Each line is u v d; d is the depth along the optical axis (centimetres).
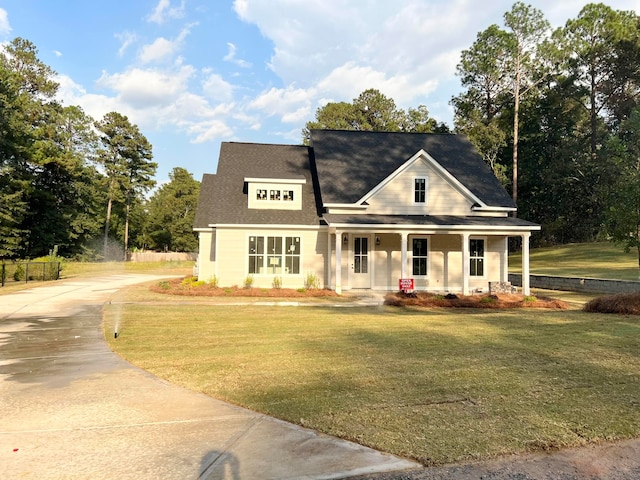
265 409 468
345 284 1933
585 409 468
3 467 339
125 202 5662
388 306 1446
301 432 407
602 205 3975
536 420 436
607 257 3109
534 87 4278
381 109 5247
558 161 4209
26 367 650
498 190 2123
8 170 3372
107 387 550
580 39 4128
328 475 328
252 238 1895
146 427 422
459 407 472
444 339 856
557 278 2175
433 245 1994
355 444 381
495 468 341
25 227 3956
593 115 4269
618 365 650
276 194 2016
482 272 2016
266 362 671
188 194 6644
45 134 4331
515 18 3847
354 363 663
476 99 4609
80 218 4409
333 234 1928
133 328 980
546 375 597
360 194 1973
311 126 5275
